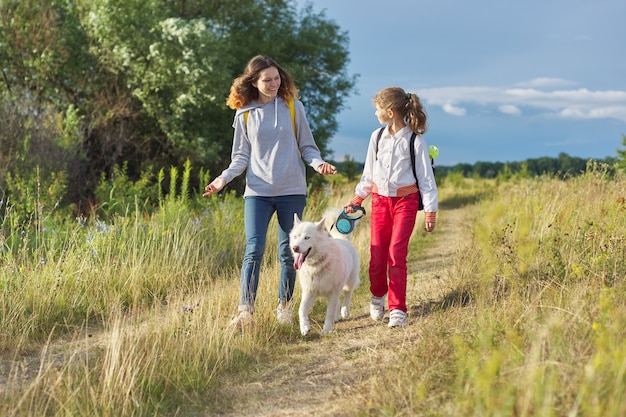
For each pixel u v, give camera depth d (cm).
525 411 256
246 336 474
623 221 632
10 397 359
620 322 341
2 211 1045
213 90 1623
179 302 539
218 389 393
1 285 573
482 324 384
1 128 1319
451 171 3531
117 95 1689
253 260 515
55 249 740
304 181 536
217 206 1102
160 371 400
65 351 464
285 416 343
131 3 1603
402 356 388
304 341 493
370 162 536
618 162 1027
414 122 500
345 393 362
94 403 338
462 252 737
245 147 531
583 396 261
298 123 534
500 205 423
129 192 1295
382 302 538
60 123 1481
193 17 1911
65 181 1269
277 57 2064
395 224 511
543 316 395
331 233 595
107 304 598
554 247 561
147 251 745
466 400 288
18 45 1625
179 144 1736
